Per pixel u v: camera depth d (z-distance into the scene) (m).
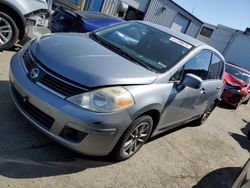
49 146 3.36
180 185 3.73
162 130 4.20
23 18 5.58
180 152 4.66
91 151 3.02
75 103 2.85
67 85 2.91
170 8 24.52
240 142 6.48
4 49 5.79
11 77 3.32
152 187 3.43
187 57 4.08
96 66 3.14
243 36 27.59
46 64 3.05
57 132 2.91
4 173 2.75
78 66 3.04
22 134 3.38
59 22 7.07
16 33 5.69
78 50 3.41
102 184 3.11
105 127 2.88
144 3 22.38
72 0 17.88
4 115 3.59
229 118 8.45
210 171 4.45
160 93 3.45
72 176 3.05
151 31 4.49
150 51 4.02
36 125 3.02
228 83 9.65
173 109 3.94
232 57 28.17
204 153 5.05
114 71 3.17
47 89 2.94
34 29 5.96
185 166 4.28
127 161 3.69
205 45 4.71
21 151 3.12
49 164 3.09
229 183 4.30
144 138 3.70
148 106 3.24
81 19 6.93
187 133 5.68
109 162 3.50
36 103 2.94
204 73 4.80
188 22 27.84
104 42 4.05
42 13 6.09
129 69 3.36
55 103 2.85
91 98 2.87
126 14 21.83
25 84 3.04
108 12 20.30
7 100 3.94
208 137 5.96
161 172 3.82
